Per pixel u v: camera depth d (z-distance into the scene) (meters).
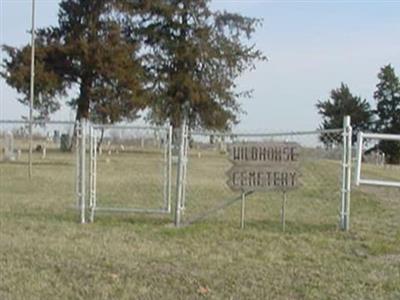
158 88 54.12
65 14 48.69
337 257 8.47
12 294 6.23
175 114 53.91
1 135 53.38
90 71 47.81
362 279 7.19
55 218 11.60
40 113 48.53
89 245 8.84
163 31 54.72
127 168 29.17
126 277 7.01
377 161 49.50
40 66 46.22
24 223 10.82
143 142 35.16
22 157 37.00
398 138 10.89
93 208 11.48
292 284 6.89
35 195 15.92
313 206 15.02
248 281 6.97
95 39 47.75
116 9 49.34
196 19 55.09
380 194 18.83
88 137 14.31
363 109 83.44
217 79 55.50
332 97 84.44
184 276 7.12
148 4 52.84
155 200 15.98
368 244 9.46
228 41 56.00
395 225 11.72
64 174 24.55
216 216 12.41
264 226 11.17
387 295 6.54
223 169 29.52
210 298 6.26
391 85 83.31
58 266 7.45
